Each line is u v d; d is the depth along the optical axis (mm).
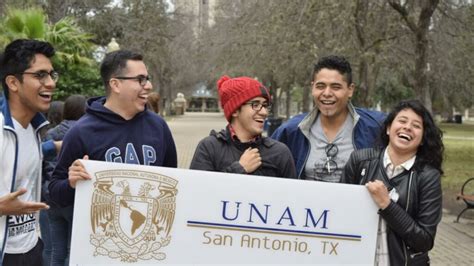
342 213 3115
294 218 3121
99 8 28562
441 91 23203
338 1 13266
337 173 3814
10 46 3053
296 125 3984
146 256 3086
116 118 3281
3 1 16953
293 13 14961
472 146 24312
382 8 14570
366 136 3840
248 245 3121
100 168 3041
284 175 3373
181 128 37125
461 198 9203
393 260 3057
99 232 3053
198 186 3094
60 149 3463
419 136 3086
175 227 3090
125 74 3232
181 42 42625
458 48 16391
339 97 3746
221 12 37938
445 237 8148
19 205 2836
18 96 3068
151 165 3340
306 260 3137
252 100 3285
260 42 18578
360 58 14219
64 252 4852
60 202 3275
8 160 2979
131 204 3062
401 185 3084
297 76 25500
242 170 3166
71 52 13289
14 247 3078
